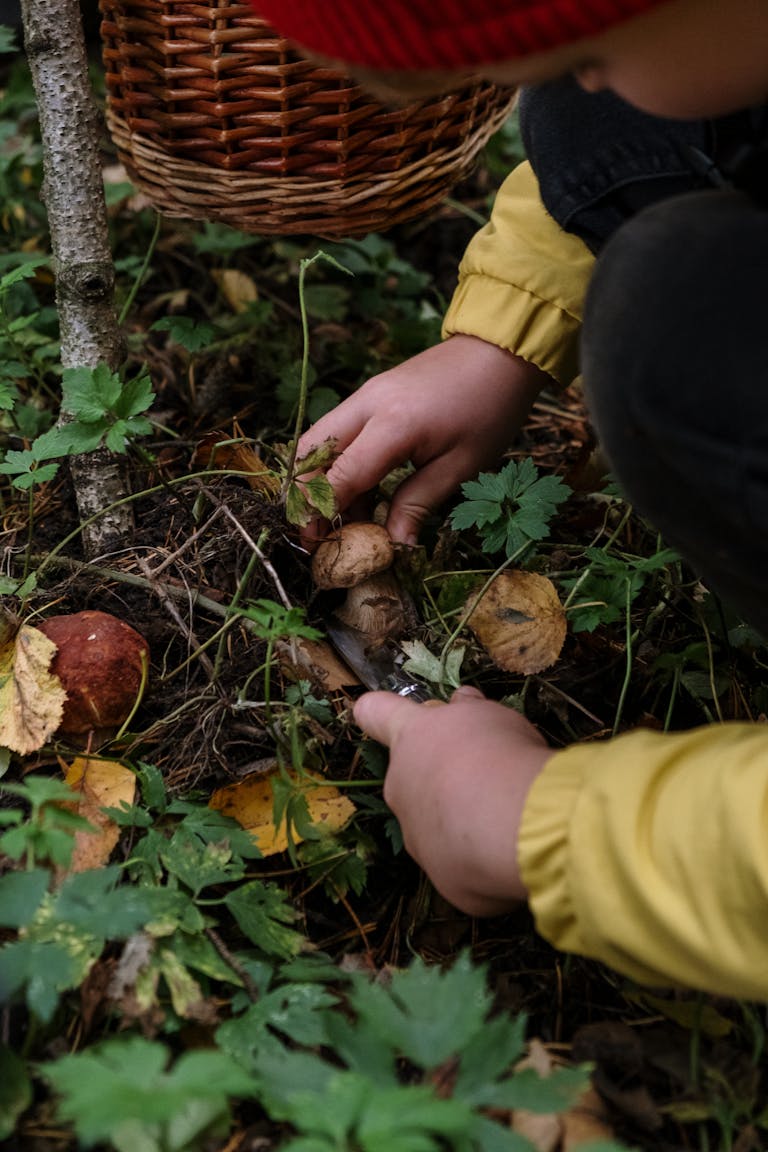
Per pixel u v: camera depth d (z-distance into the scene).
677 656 0.81
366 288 1.21
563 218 0.78
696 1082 0.63
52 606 0.85
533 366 0.85
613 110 0.75
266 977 0.67
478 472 0.87
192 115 0.85
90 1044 0.65
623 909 0.56
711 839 0.55
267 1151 0.62
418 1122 0.53
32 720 0.75
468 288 0.86
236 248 1.19
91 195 0.85
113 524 0.88
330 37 0.55
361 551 0.80
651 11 0.53
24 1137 0.61
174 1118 0.57
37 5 0.80
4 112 1.39
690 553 0.62
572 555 0.93
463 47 0.53
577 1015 0.69
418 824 0.65
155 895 0.67
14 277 0.92
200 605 0.84
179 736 0.79
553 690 0.82
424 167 0.90
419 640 0.81
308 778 0.74
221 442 0.87
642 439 0.59
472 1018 0.58
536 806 0.60
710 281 0.56
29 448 0.96
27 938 0.64
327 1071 0.59
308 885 0.75
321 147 0.85
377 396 0.83
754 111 0.63
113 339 0.89
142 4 0.82
